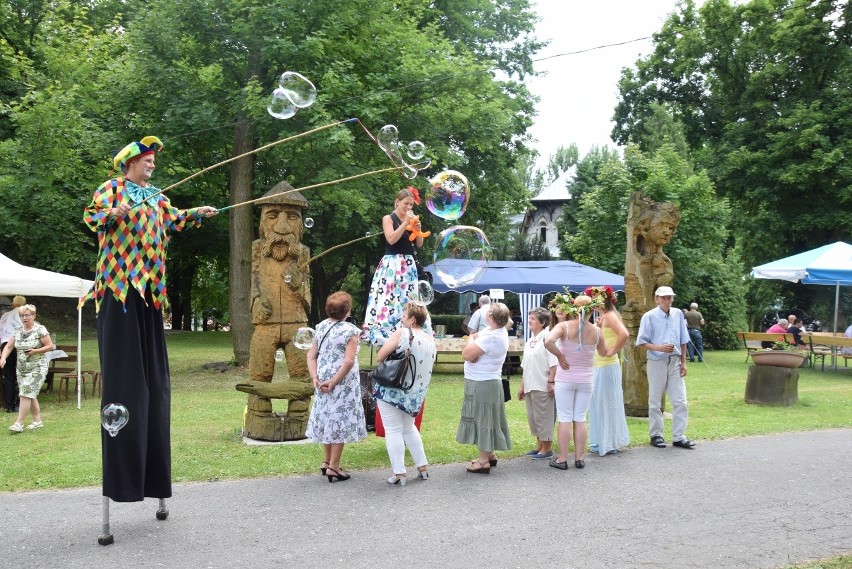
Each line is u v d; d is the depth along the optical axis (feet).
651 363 23.76
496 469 20.52
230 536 14.52
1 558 13.25
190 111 45.57
